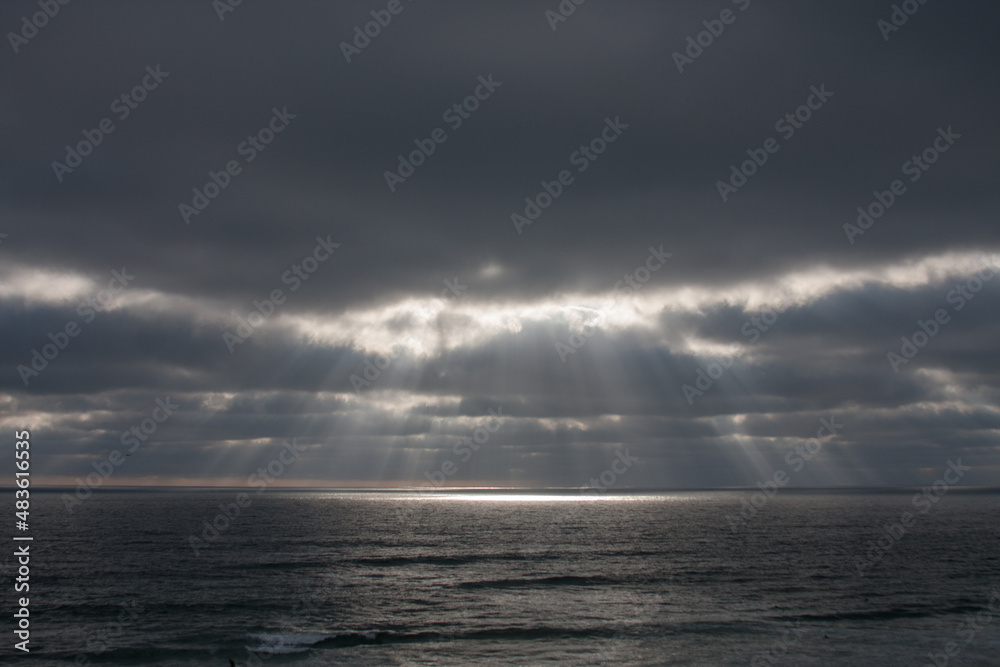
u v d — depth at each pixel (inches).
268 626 1972.2
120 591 2491.4
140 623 1998.0
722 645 1772.9
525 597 2443.4
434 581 2792.8
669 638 1841.8
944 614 2135.8
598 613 2158.0
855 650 1718.8
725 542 4451.3
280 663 1625.2
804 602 2330.2
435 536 4933.6
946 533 5108.3
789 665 1599.4
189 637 1844.2
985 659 1641.2
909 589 2586.1
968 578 2854.3
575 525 6259.8
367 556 3629.4
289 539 4534.9
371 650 1733.5
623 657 1667.1
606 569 3152.1
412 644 1786.4
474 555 3715.6
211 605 2253.9
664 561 3440.0
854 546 4146.2
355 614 2139.5
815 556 3636.8
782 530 5492.1
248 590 2539.4
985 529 5526.6
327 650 1733.5
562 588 2632.9
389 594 2485.2
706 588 2620.6
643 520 7057.1
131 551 3720.5
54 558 3393.2
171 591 2501.2
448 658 1660.9
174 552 3695.9
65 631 1905.8
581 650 1727.4
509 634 1889.8
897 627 1961.1
